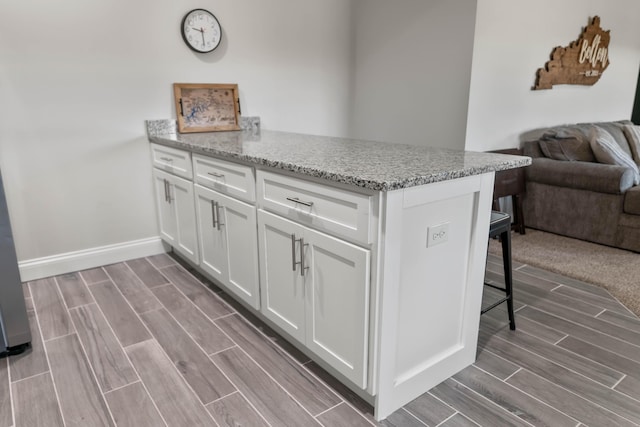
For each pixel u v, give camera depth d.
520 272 2.81
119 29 2.65
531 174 3.64
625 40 4.58
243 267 2.14
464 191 1.57
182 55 2.89
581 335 2.08
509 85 3.36
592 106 4.43
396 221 1.36
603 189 3.23
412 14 3.23
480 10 2.90
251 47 3.15
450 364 1.77
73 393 1.68
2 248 1.80
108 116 2.73
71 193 2.71
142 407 1.60
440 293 1.65
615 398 1.65
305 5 3.35
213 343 2.01
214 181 2.24
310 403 1.62
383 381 1.50
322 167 1.53
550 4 3.52
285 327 1.91
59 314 2.27
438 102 3.20
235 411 1.58
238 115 3.14
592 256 3.08
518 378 1.77
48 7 2.43
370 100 3.71
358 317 1.47
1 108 2.41
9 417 1.55
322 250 1.58
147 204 3.01
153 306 2.36
